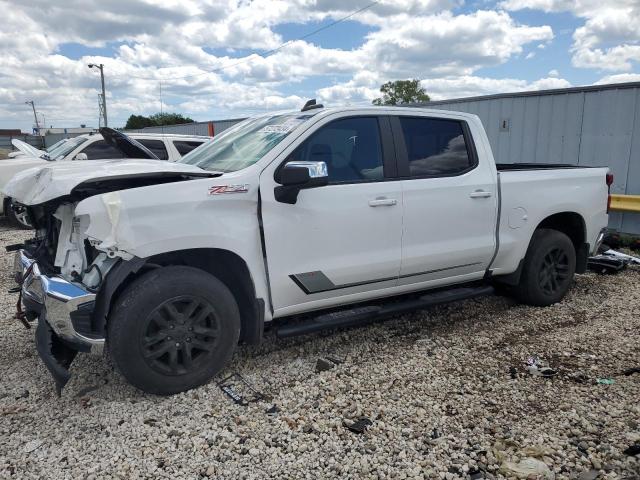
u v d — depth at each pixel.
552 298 5.32
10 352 4.27
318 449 2.91
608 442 2.92
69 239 3.68
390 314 4.34
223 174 3.66
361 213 3.98
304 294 3.88
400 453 2.86
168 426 3.15
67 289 3.21
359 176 4.05
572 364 3.93
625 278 6.40
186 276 3.39
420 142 4.41
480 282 5.27
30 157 11.21
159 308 3.32
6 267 7.26
